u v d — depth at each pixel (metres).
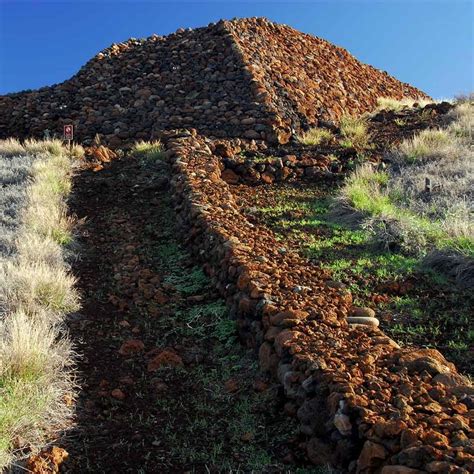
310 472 3.33
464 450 2.69
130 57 18.75
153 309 5.91
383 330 4.92
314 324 4.37
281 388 4.03
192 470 3.50
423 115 14.44
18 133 16.02
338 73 20.08
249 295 5.05
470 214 7.41
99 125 15.52
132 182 10.77
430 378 3.54
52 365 4.46
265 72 16.62
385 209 7.93
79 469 3.52
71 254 7.36
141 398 4.38
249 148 12.09
